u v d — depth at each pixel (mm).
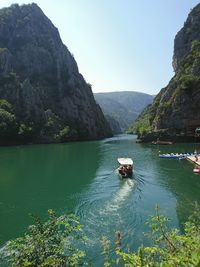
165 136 120875
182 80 128875
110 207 34188
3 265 20172
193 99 121000
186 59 144875
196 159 62594
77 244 23891
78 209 34031
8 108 142250
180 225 27016
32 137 139875
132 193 39969
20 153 91938
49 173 56469
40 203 37312
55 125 154125
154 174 52312
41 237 12273
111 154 84438
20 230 28562
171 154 75188
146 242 23812
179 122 121688
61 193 41750
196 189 41219
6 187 46000
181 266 6004
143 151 90312
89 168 61031
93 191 42125
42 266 10703
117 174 53500
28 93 153625
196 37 162250
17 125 134250
